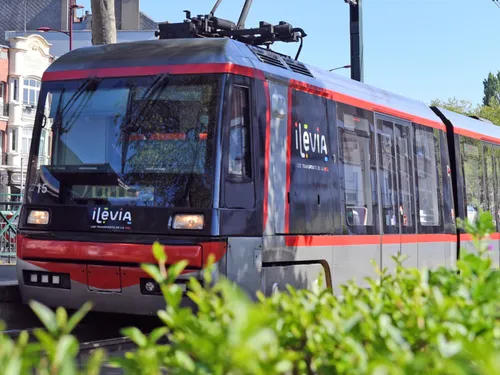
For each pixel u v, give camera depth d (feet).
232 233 29.19
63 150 31.58
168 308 9.41
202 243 28.66
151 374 8.33
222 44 30.96
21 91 202.49
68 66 32.42
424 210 44.14
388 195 40.11
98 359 8.04
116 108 31.09
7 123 200.44
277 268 31.35
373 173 38.86
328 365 9.41
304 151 33.32
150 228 29.45
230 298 7.35
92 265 29.99
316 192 33.83
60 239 30.78
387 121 41.09
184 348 8.72
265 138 30.99
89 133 31.32
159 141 30.22
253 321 7.06
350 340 8.64
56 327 8.05
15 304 36.52
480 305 10.80
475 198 51.96
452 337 9.36
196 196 29.19
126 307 29.71
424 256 43.62
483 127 55.88
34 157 32.04
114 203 30.22
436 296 10.10
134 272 29.32
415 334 9.93
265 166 30.83
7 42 214.48
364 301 11.80
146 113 30.60
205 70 30.19
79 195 30.91
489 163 55.31
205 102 29.91
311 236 33.17
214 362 7.88
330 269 34.53
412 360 7.73
